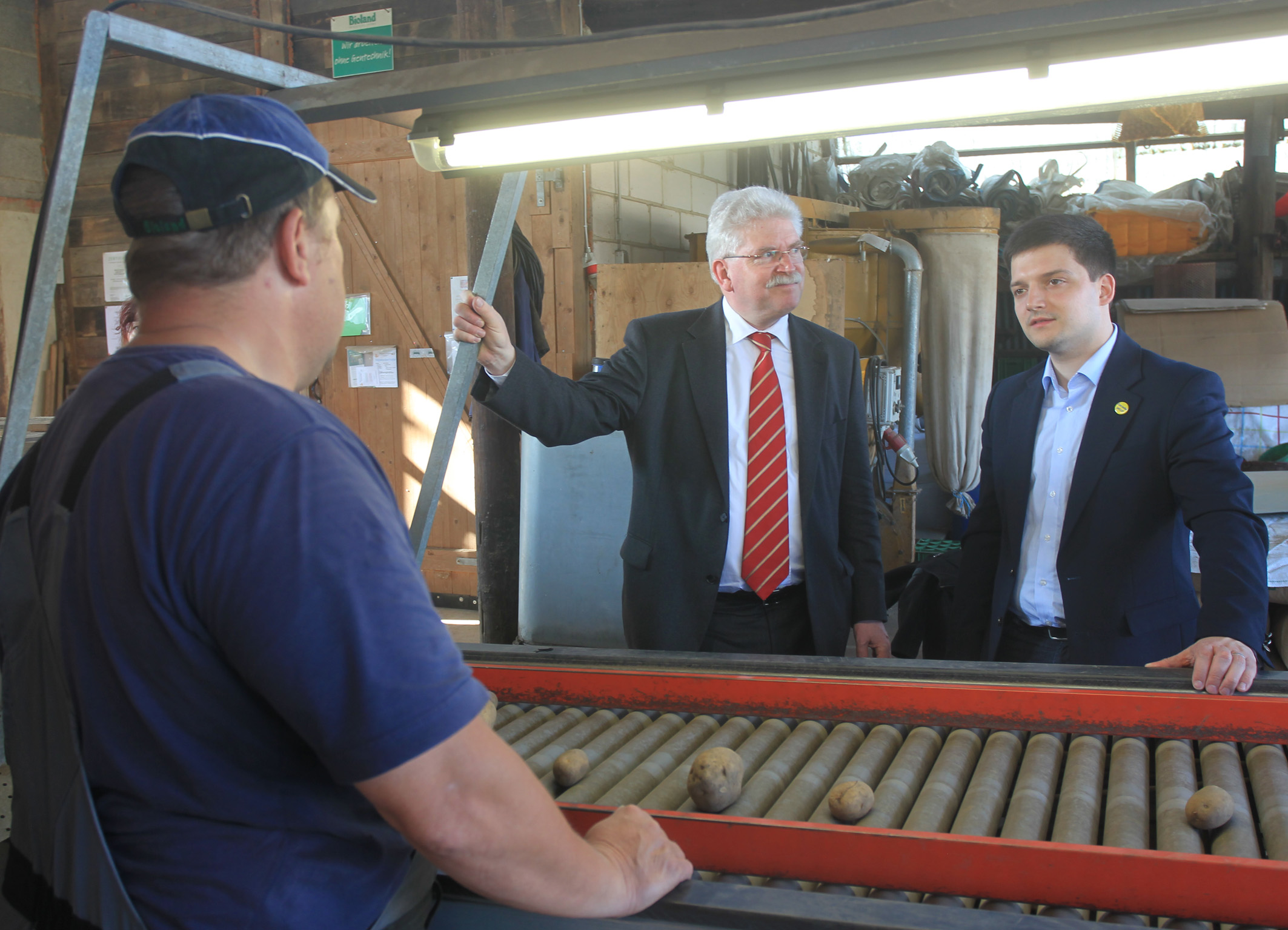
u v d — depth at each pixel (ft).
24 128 15.62
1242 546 4.71
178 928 2.08
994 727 4.30
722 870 3.15
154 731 2.06
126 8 14.89
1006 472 5.79
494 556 9.66
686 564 6.11
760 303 5.90
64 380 16.10
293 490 1.96
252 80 3.78
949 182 19.12
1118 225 21.48
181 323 2.28
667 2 11.46
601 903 2.35
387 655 1.91
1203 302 14.08
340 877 2.22
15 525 2.30
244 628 1.91
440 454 4.95
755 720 4.57
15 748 2.36
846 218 16.29
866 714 4.45
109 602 2.04
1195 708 4.05
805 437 6.06
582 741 4.36
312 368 2.52
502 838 2.04
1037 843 2.88
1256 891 2.69
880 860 3.00
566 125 3.76
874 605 6.45
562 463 9.04
